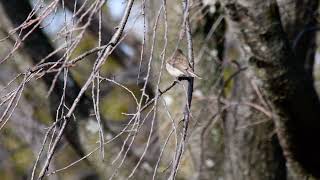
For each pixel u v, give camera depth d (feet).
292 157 39.75
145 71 38.04
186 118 27.04
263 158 42.27
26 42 37.22
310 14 40.27
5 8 37.86
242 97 42.16
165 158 40.04
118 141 39.78
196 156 43.62
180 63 32.63
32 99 38.24
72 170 40.65
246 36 35.12
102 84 39.04
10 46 37.45
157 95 27.32
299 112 36.70
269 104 37.83
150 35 36.09
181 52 33.65
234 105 42.39
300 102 36.42
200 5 42.11
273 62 35.37
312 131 37.60
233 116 42.57
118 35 27.17
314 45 41.39
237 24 34.91
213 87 43.27
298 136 37.91
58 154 40.04
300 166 40.22
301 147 38.68
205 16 42.75
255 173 42.45
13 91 28.22
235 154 42.83
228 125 42.86
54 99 37.99
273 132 41.88
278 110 36.88
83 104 38.32
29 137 40.16
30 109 39.04
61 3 31.32
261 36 34.86
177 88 41.39
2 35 37.78
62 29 28.89
